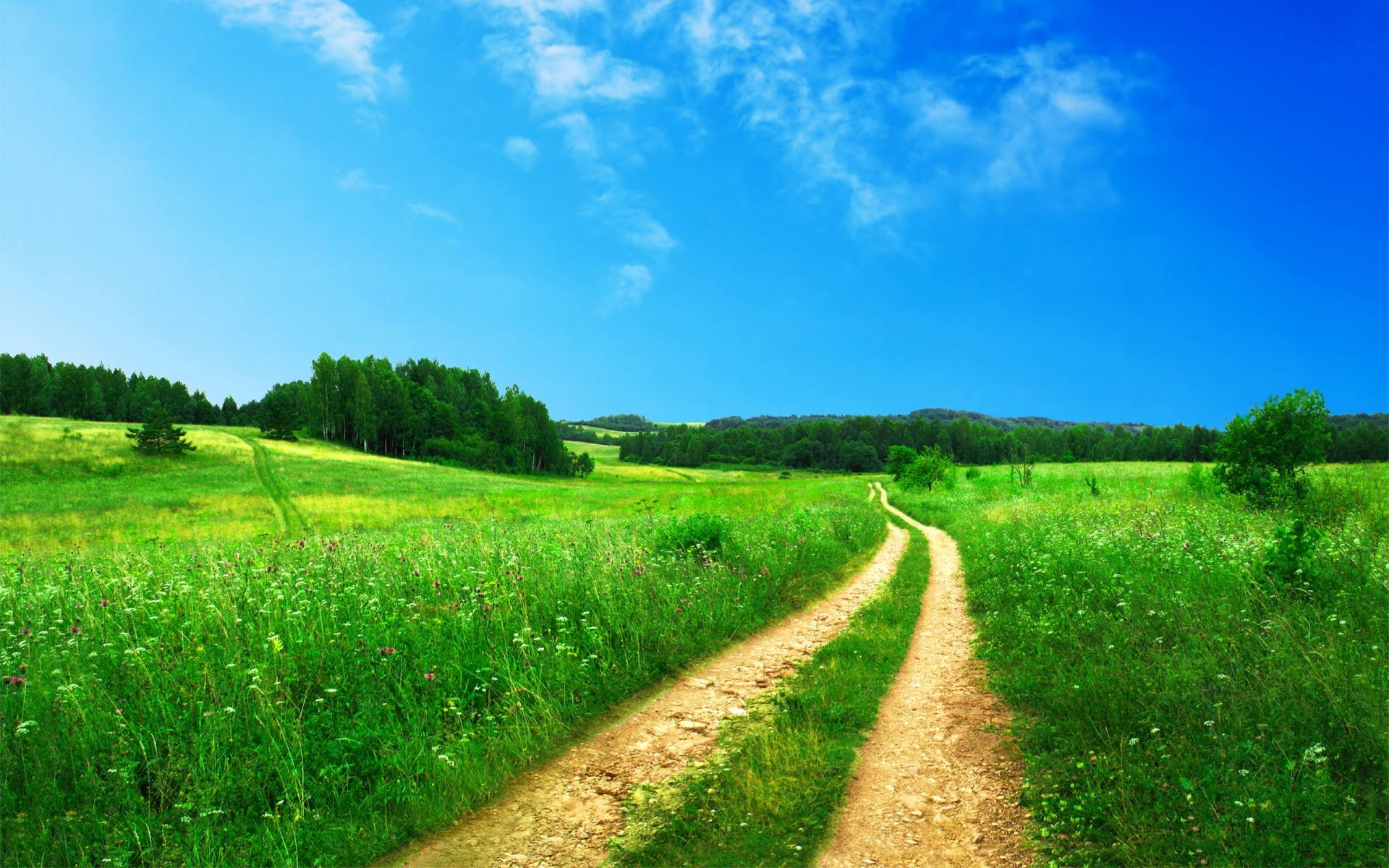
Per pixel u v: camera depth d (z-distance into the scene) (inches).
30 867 156.4
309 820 179.5
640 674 288.5
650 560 449.7
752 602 415.2
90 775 182.4
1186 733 185.5
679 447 6560.0
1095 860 150.5
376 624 286.4
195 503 1871.3
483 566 385.1
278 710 216.7
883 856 159.5
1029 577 426.9
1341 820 142.4
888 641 345.7
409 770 201.9
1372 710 168.2
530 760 216.2
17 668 235.8
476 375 6225.4
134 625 279.7
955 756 210.7
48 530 1406.3
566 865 162.6
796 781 194.2
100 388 4473.4
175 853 162.2
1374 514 490.6
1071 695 225.3
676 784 198.5
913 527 1126.4
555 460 4938.5
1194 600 280.4
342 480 2524.6
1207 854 143.3
